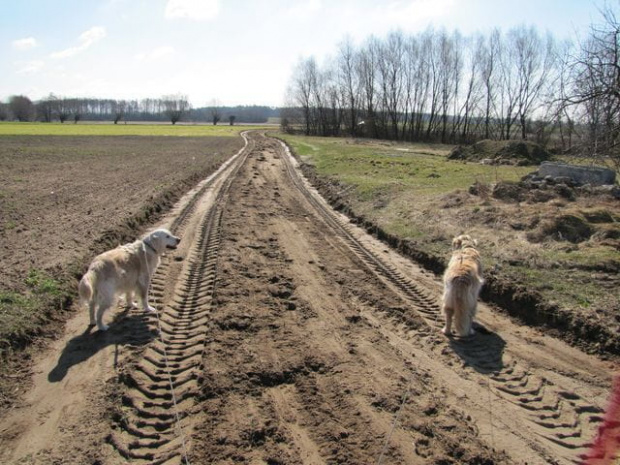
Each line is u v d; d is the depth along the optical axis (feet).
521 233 17.94
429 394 9.27
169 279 15.07
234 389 9.13
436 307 13.56
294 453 7.52
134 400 8.66
